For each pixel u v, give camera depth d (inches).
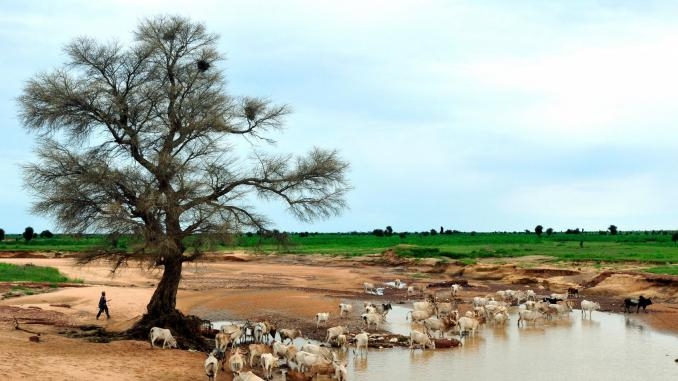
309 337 1162.6
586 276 2274.9
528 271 2503.7
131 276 2431.1
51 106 1031.6
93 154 1055.6
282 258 4005.9
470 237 5949.8
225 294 1882.4
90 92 1034.1
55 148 1021.2
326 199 1131.3
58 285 1877.5
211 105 1107.3
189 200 1026.1
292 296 1817.2
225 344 893.2
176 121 1082.7
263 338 1103.0
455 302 1726.1
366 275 2812.5
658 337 1187.9
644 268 2228.1
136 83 1093.8
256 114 1158.3
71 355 816.9
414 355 987.9
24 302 1470.2
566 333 1240.2
